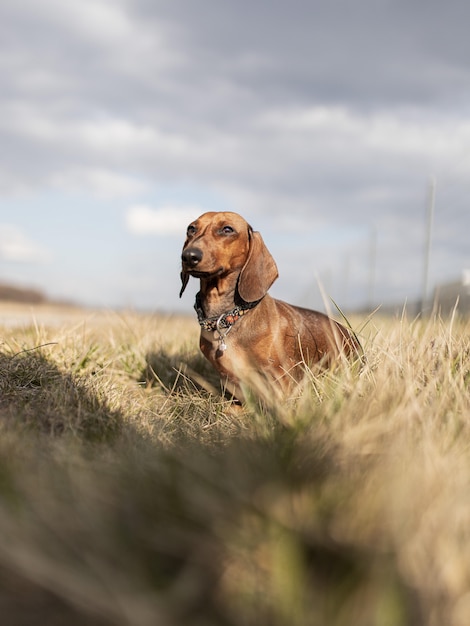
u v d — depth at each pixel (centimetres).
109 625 165
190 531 188
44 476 226
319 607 159
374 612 155
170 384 514
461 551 180
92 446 312
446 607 163
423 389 314
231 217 469
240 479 204
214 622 162
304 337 499
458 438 259
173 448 284
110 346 592
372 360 386
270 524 182
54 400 381
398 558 170
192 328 813
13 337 536
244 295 461
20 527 186
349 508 189
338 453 226
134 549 181
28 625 168
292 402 353
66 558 176
